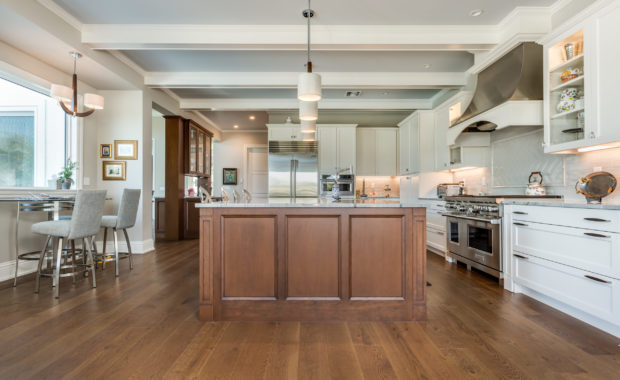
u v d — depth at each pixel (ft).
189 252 16.79
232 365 5.85
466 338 6.91
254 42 11.83
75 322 7.74
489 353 6.26
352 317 7.89
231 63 15.11
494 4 10.46
